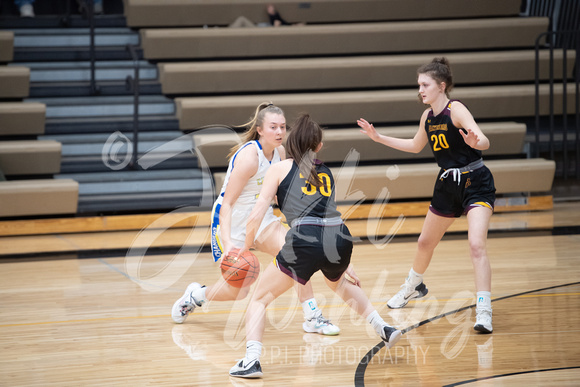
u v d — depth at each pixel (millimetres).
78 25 11117
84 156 9445
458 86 10547
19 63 10461
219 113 9656
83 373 3906
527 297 5297
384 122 10141
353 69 10266
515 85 10617
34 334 4648
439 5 11344
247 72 10047
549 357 4023
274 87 10211
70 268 6625
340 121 9922
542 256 6605
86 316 5066
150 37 10195
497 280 5809
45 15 11797
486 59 10352
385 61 10289
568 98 10180
